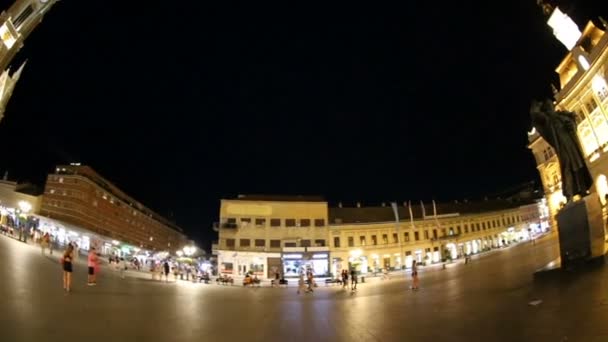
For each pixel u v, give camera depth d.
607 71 36.09
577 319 7.44
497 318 9.02
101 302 14.27
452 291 17.77
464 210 76.12
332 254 65.50
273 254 62.84
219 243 62.59
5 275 16.61
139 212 92.12
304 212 65.81
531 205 71.44
